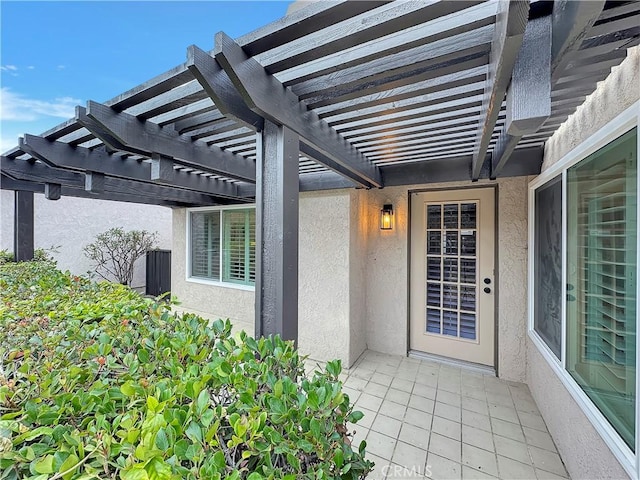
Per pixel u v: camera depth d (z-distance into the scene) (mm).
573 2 896
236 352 1296
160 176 2270
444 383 3311
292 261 1707
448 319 3832
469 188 3705
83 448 735
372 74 1483
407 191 4016
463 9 1090
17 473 751
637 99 1339
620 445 1460
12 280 2844
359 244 4074
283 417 929
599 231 1751
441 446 2350
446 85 1606
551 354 2461
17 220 4066
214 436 845
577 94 1758
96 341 1482
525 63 1090
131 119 2033
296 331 1730
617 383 1528
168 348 1334
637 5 976
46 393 1008
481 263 3639
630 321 1429
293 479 741
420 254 3996
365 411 2805
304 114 1832
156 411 865
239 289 5562
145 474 650
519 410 2805
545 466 2141
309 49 1332
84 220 7496
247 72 1373
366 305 4285
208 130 2361
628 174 1459
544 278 2711
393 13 1139
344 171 2965
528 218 3148
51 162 2539
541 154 2797
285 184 1662
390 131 2295
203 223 6172
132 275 8211
